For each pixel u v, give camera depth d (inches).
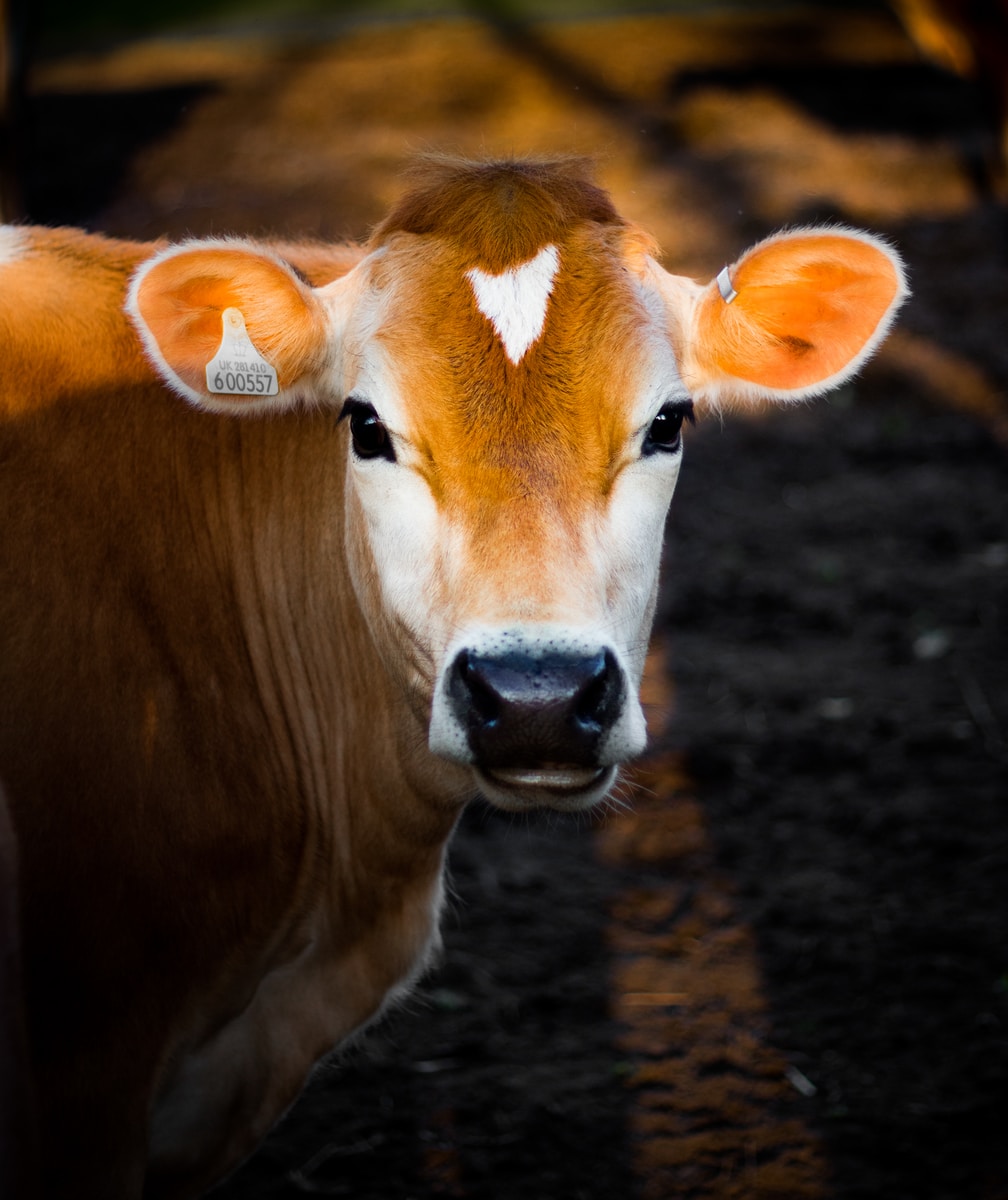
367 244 234.7
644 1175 295.9
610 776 195.8
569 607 187.0
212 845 226.5
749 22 1379.2
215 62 1288.1
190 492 237.3
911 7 795.4
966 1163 298.0
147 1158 229.3
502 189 210.8
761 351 229.1
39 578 216.1
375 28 1391.5
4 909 151.8
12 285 231.3
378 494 207.9
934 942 368.2
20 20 622.2
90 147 1064.8
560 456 196.7
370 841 245.4
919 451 684.1
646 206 947.3
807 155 1037.8
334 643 244.8
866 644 519.2
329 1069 324.8
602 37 1339.8
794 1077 323.0
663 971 359.6
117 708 218.1
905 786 435.8
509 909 382.6
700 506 634.8
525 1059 330.0
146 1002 219.0
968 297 834.2
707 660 508.7
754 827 418.0
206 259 211.9
